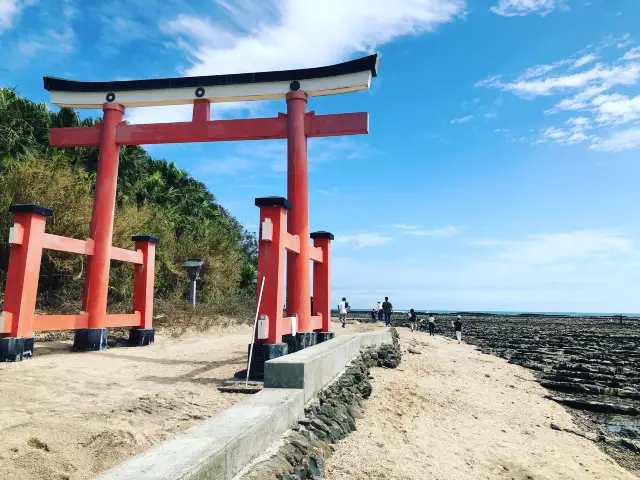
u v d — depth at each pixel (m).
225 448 3.50
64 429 4.51
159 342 14.06
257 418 4.37
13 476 3.48
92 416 5.08
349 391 7.77
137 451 4.22
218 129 11.45
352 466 5.29
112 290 17.66
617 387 13.72
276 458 4.26
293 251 9.55
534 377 15.16
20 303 9.38
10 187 14.90
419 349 18.48
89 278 11.58
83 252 11.34
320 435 5.52
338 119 10.63
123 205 21.06
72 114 21.00
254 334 8.03
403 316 60.94
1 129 17.36
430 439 6.98
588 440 8.61
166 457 3.20
